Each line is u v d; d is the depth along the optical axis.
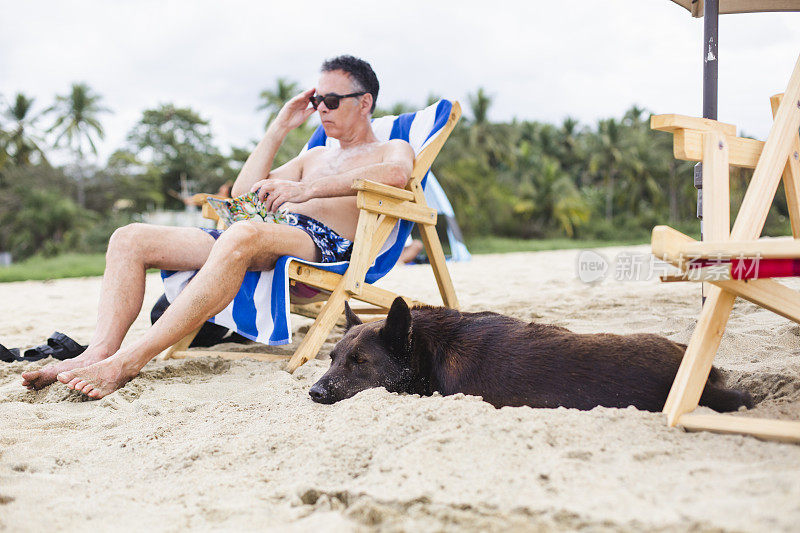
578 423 2.07
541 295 6.18
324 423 2.38
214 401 2.90
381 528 1.56
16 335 5.18
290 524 1.68
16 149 47.88
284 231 3.57
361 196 3.64
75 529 1.72
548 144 62.28
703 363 2.17
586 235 50.97
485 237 41.09
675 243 1.91
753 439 1.93
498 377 2.47
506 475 1.75
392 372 2.75
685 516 1.44
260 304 3.62
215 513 1.79
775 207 37.56
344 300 3.73
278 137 4.41
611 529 1.44
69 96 51.28
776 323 3.94
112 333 3.35
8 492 1.91
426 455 1.89
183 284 3.70
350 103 4.05
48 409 2.92
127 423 2.68
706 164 2.35
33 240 40.12
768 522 1.37
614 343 2.43
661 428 2.05
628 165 58.38
